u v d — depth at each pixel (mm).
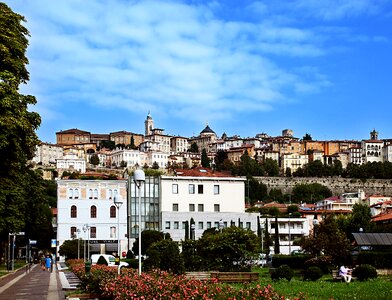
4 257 92000
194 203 108062
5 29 37750
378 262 50312
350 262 51219
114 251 107500
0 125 33438
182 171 119250
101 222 108875
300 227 127375
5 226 54406
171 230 105188
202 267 48094
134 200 107125
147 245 87500
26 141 36594
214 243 48062
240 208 110062
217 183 109812
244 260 49375
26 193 77312
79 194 108875
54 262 92625
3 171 38438
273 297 18188
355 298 26797
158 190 107812
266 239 104188
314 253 52500
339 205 180375
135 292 21500
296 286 35000
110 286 24891
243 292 18422
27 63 39438
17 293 35969
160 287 20875
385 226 87438
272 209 158625
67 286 39594
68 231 107562
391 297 26203
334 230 52125
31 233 97750
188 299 18797
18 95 35406
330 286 34625
